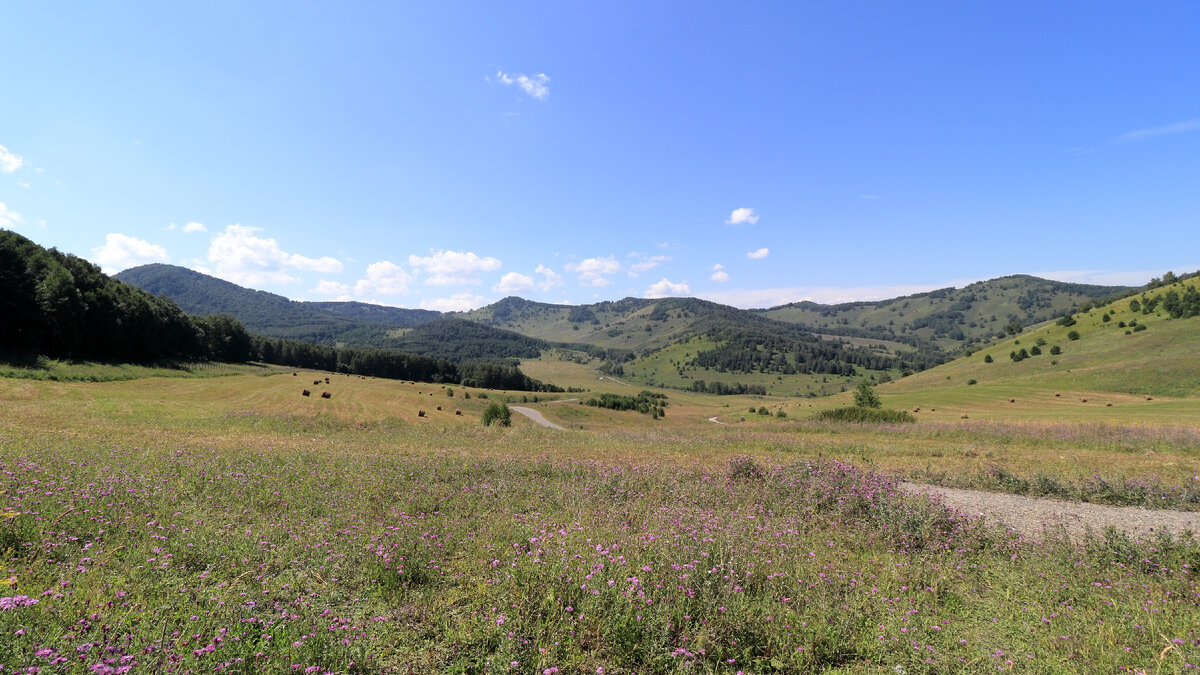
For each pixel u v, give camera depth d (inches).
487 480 398.0
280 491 315.9
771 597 179.6
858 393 2373.3
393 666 131.9
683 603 161.8
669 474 430.0
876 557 235.9
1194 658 141.8
